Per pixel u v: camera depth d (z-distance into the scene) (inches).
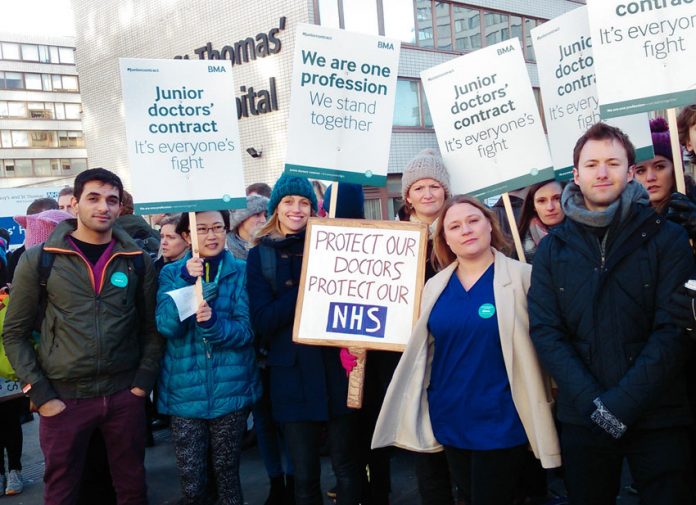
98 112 802.8
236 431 127.8
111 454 127.7
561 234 97.8
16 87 2023.9
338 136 128.7
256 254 126.8
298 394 118.4
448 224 107.3
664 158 137.6
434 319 107.1
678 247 90.3
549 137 137.7
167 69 125.6
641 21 106.6
